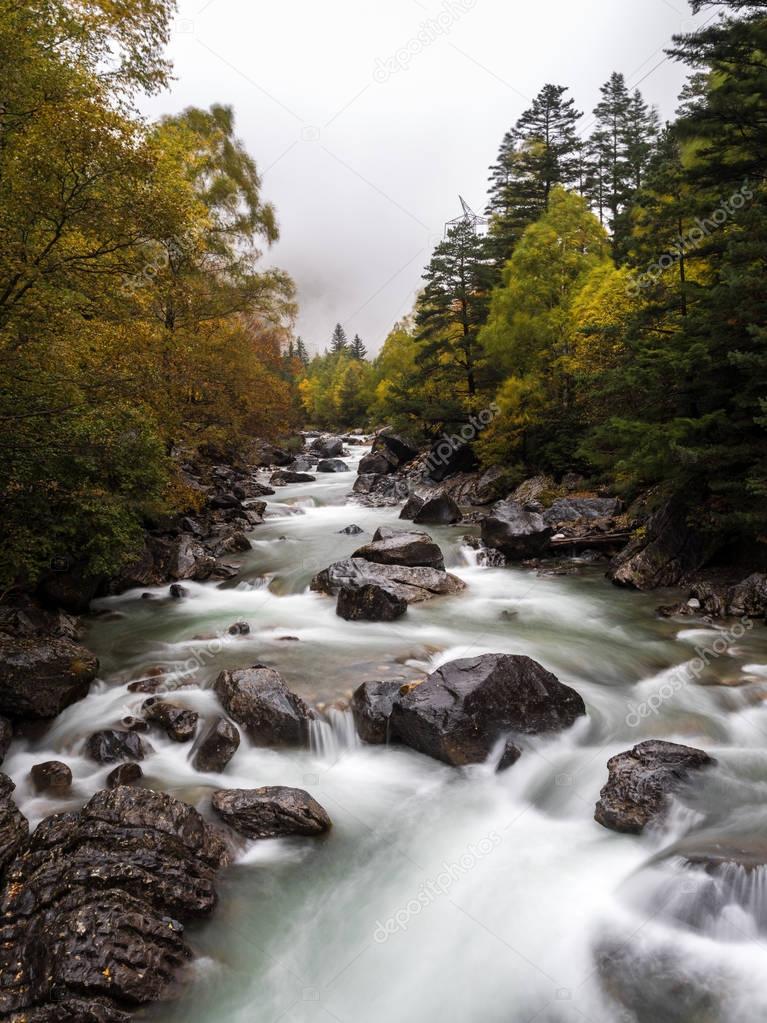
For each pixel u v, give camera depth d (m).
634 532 19.02
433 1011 5.29
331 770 8.52
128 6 11.33
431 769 8.45
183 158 18.27
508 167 45.75
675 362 14.07
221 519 25.67
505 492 30.23
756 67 14.38
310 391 100.38
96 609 14.91
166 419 15.07
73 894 5.59
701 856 6.16
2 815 6.64
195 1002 5.23
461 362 35.38
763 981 5.17
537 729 8.98
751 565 15.72
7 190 9.63
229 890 6.39
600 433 18.12
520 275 28.86
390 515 29.41
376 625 13.77
